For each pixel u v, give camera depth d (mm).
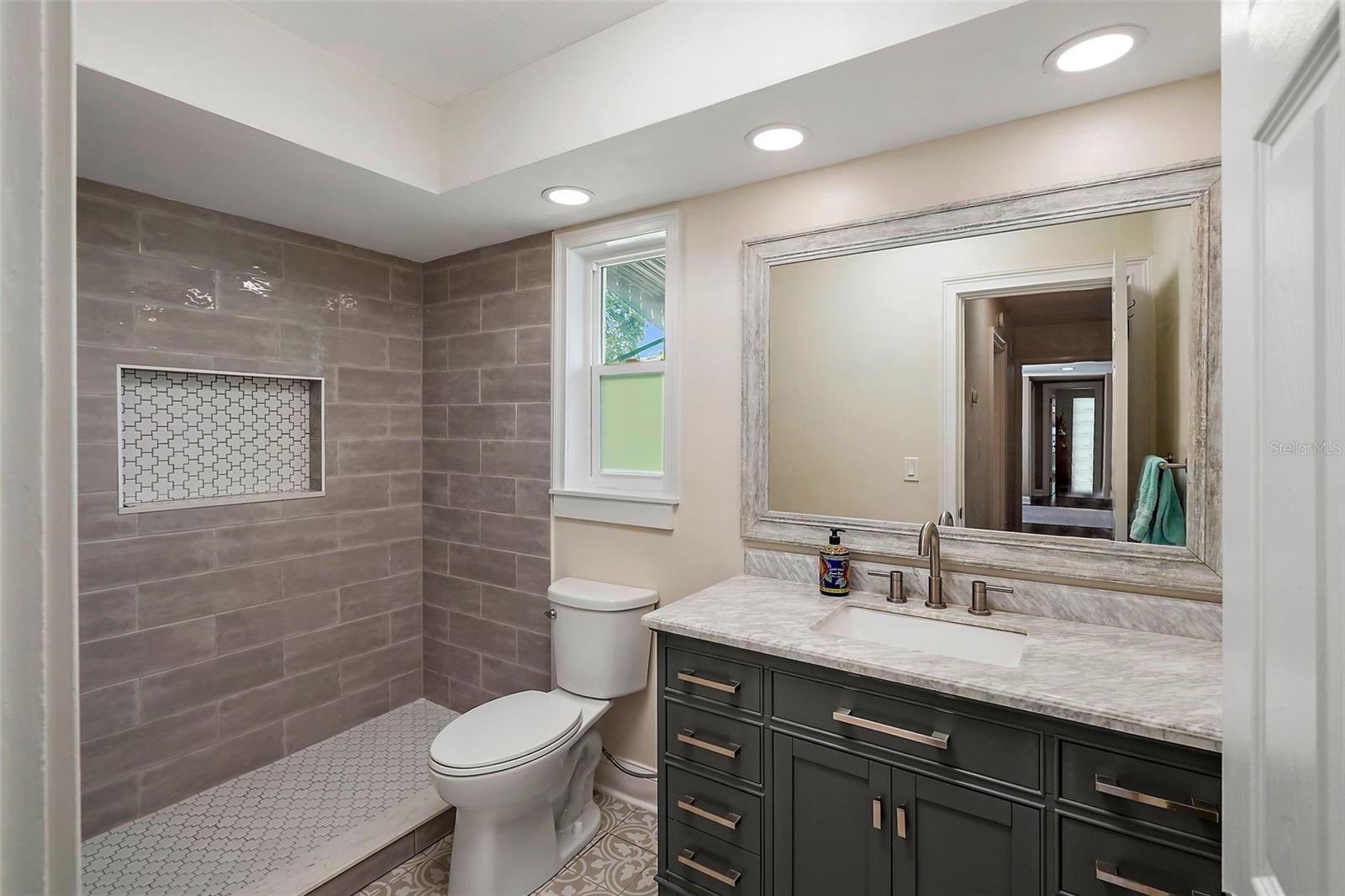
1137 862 1157
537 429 2693
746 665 1607
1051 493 1677
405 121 2105
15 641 257
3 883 257
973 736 1309
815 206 2021
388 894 1962
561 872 2051
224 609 2420
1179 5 1226
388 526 2980
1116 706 1168
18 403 256
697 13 1643
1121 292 1579
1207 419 1478
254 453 2588
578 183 2125
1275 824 533
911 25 1348
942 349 1817
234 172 2018
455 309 2971
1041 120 1670
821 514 2021
